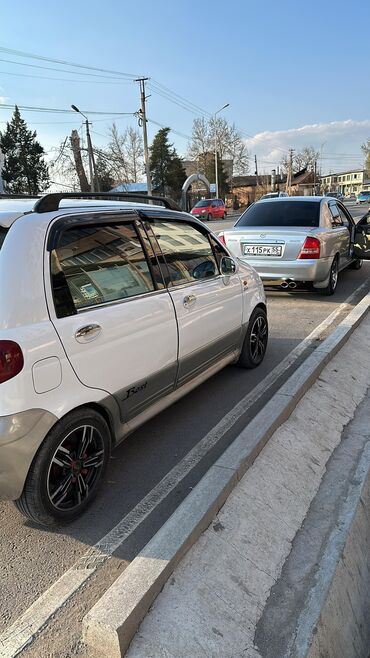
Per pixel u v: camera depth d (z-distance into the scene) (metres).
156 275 3.41
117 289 3.04
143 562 2.31
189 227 4.01
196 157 75.62
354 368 5.33
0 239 2.53
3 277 2.39
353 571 2.86
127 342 2.99
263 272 7.82
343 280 10.21
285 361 5.32
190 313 3.67
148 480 3.22
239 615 2.29
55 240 2.68
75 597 2.30
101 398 2.82
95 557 2.55
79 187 51.06
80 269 2.80
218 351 4.27
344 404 4.60
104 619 2.01
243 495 2.98
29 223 2.60
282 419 3.82
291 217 8.27
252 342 5.02
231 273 4.44
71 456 2.71
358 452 3.90
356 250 9.76
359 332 6.31
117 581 2.20
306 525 3.04
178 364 3.58
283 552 2.77
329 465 3.72
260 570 2.58
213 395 4.48
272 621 2.32
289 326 6.70
